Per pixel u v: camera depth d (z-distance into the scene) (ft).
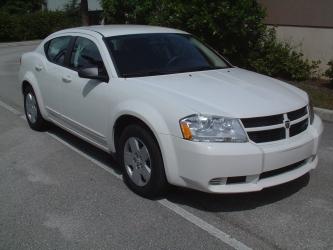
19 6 119.34
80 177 17.60
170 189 16.05
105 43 18.20
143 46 18.47
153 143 14.89
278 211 14.84
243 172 13.73
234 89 15.67
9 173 18.03
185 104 14.33
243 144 13.69
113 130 16.75
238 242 12.97
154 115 14.66
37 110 23.09
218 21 34.42
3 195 15.96
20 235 13.26
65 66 20.33
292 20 37.06
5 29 92.68
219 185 13.87
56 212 14.69
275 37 37.70
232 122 13.78
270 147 14.05
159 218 14.30
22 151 20.67
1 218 14.26
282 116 14.53
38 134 23.24
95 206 15.11
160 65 17.88
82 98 18.44
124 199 15.64
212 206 15.14
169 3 36.14
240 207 15.08
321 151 20.89
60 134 23.20
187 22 34.73
